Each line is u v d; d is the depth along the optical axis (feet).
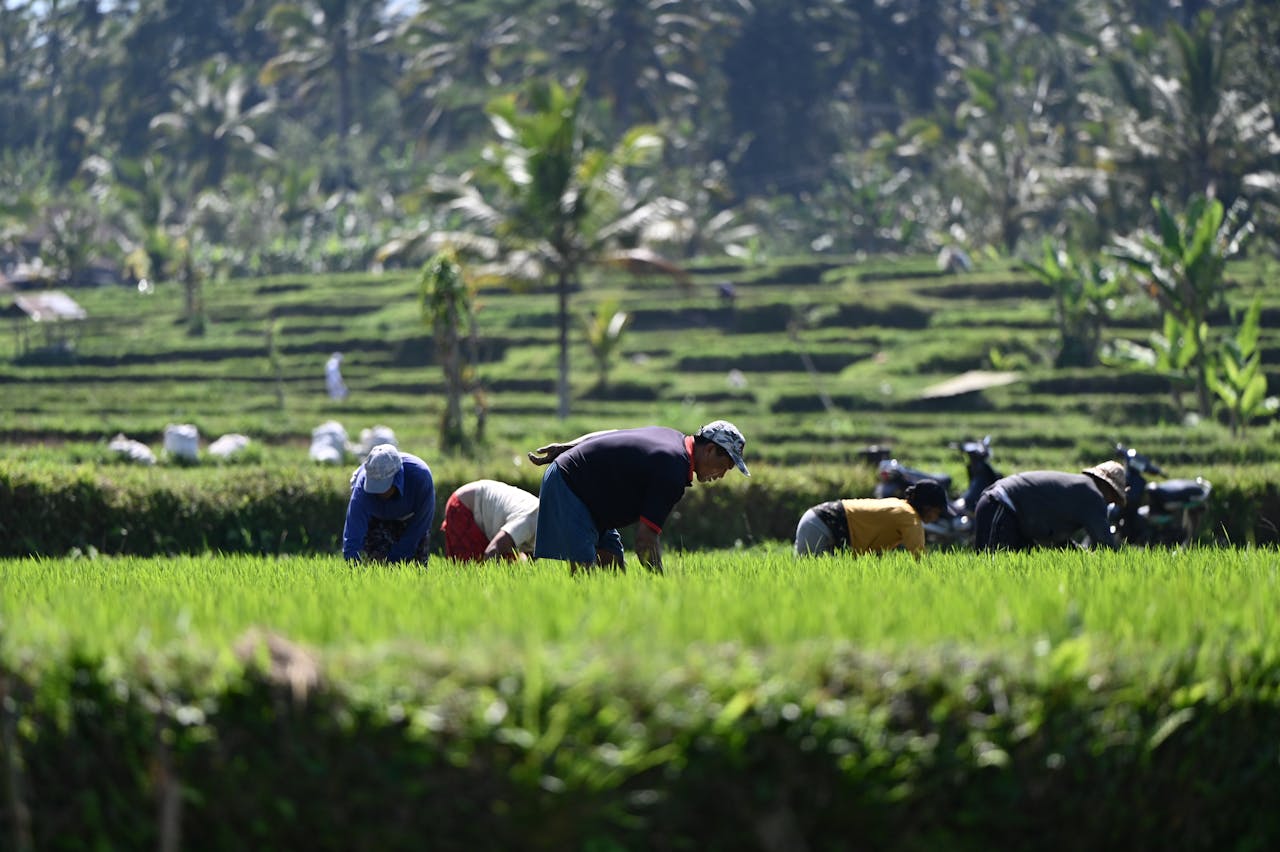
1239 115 471.62
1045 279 381.81
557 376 411.54
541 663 31.40
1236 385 240.12
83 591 52.85
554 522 63.72
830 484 146.72
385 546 74.43
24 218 653.30
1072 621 37.60
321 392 410.31
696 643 33.09
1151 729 35.83
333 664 31.68
